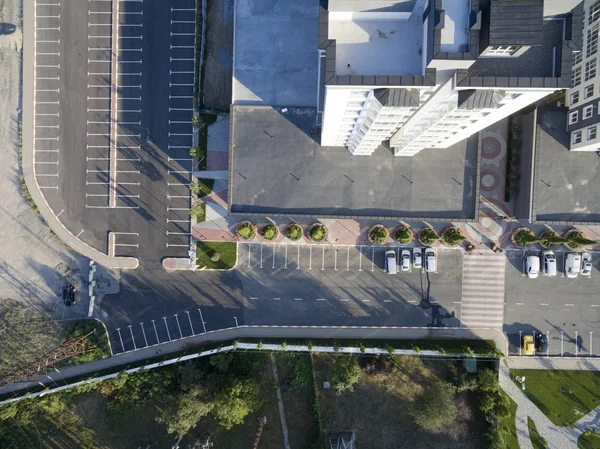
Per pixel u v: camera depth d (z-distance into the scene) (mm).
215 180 56969
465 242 56000
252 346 55125
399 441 55031
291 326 56812
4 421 56844
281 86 49156
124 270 57281
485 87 29594
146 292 57344
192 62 56719
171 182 57031
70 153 57125
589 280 55438
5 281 57688
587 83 45844
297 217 51938
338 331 56719
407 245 56250
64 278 57688
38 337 57406
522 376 55500
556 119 50156
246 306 57031
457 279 56062
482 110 32219
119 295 57312
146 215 57156
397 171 48656
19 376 56500
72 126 57094
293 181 48938
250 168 49094
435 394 50781
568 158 50250
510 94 31344
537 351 55469
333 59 30203
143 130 57000
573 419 54875
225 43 56344
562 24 30109
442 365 55719
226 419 55750
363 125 38844
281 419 55938
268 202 49062
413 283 56281
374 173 48781
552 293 55625
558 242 52906
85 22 56781
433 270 55156
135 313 57375
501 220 55594
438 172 48469
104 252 57250
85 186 57125
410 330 56312
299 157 48969
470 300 56031
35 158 57219
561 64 29172
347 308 56656
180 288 57219
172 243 57125
